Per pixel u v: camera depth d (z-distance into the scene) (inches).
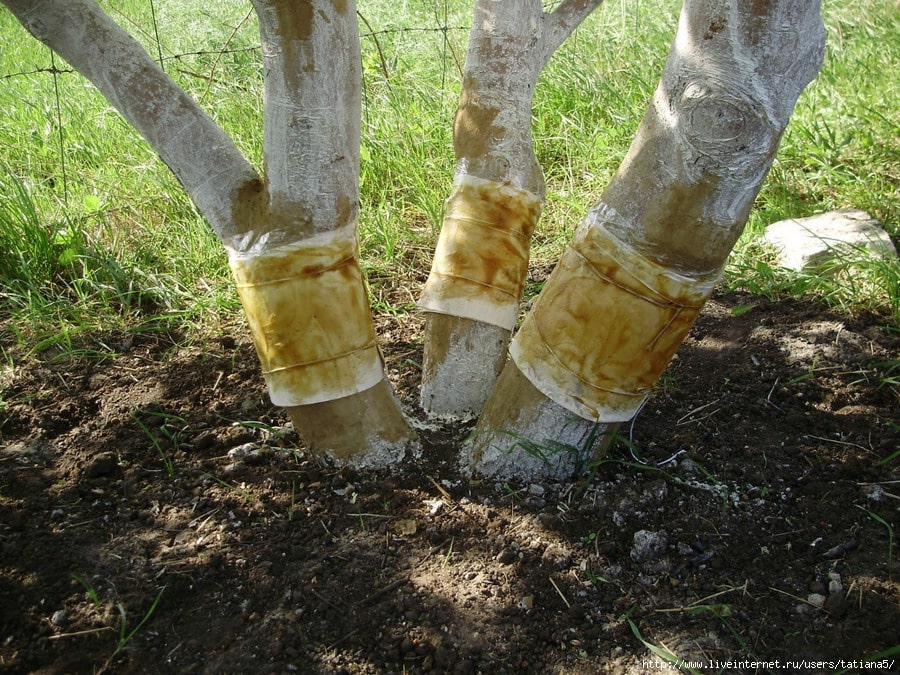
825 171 149.4
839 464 90.0
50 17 72.8
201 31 213.5
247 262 77.4
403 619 73.7
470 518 82.7
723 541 80.8
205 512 85.1
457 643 71.8
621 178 72.2
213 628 73.7
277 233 76.0
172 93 76.7
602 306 74.0
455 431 92.4
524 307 120.0
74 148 157.2
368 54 185.3
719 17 63.2
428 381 94.0
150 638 73.0
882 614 73.4
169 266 129.6
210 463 91.7
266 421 98.3
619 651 71.4
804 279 119.0
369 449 86.3
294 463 90.6
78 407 101.7
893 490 86.9
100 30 74.5
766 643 71.8
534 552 79.3
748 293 123.5
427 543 80.7
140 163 153.3
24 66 201.8
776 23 61.9
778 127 65.3
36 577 77.5
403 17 217.5
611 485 86.3
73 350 111.4
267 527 83.0
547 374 78.1
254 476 89.3
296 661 70.7
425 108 167.0
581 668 70.2
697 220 69.2
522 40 87.9
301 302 77.3
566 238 136.7
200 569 78.5
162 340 115.6
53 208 139.6
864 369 104.7
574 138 161.6
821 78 181.2
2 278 121.3
